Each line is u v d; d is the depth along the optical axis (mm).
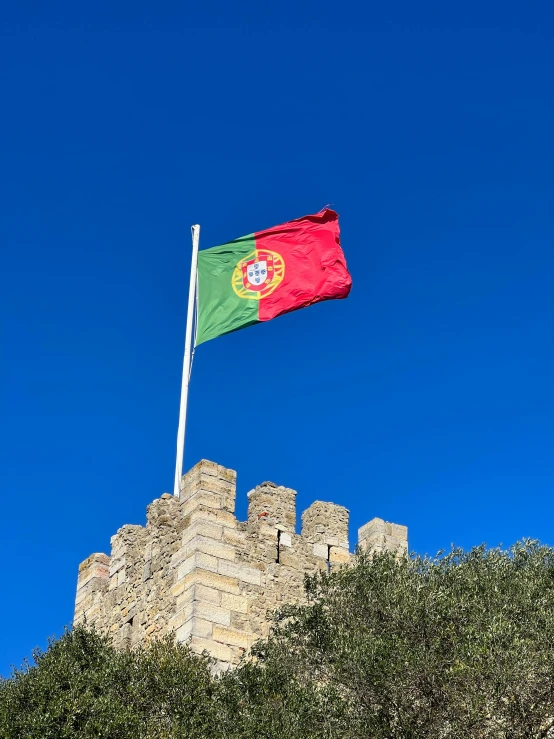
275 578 32812
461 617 27359
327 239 36719
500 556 30859
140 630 32938
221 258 37188
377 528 35531
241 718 26375
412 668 25719
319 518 34938
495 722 24484
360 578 29641
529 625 26750
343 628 28594
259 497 34188
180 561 32406
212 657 30469
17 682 27109
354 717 25672
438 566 30188
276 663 28438
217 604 31344
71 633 29453
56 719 25406
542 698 24672
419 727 25188
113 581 35344
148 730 25828
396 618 27625
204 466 33406
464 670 25078
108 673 27500
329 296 36094
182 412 35000
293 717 25859
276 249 36844
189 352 35844
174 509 33844
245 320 36125
